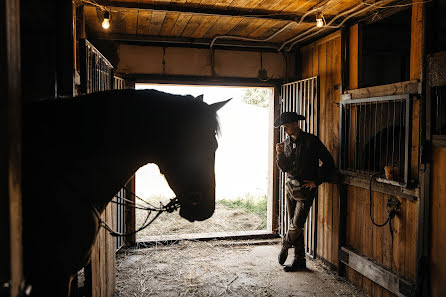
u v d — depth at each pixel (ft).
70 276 4.69
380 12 10.40
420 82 8.48
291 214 13.03
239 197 24.88
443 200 7.89
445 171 7.83
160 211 5.50
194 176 5.19
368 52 13.24
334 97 12.71
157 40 14.65
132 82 14.90
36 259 4.26
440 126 8.22
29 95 6.95
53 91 7.00
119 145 4.96
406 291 8.90
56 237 4.39
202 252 14.43
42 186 4.33
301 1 10.44
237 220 19.36
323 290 11.12
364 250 11.05
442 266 7.95
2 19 2.46
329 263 12.95
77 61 9.67
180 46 15.25
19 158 2.78
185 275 12.18
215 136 5.41
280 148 12.55
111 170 4.96
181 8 10.97
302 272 12.55
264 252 14.56
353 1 10.32
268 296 10.69
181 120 5.16
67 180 4.54
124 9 10.80
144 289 11.07
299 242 12.67
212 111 5.36
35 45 6.98
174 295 10.73
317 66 14.10
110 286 10.05
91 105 4.90
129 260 13.55
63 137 4.62
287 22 12.50
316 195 13.75
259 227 18.10
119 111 4.97
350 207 11.83
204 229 17.61
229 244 15.37
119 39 14.48
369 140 10.97
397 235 9.53
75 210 4.57
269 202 16.87
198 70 15.46
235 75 15.79
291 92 15.33
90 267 7.81
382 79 13.64
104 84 10.39
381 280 9.89
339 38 12.35
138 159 5.19
